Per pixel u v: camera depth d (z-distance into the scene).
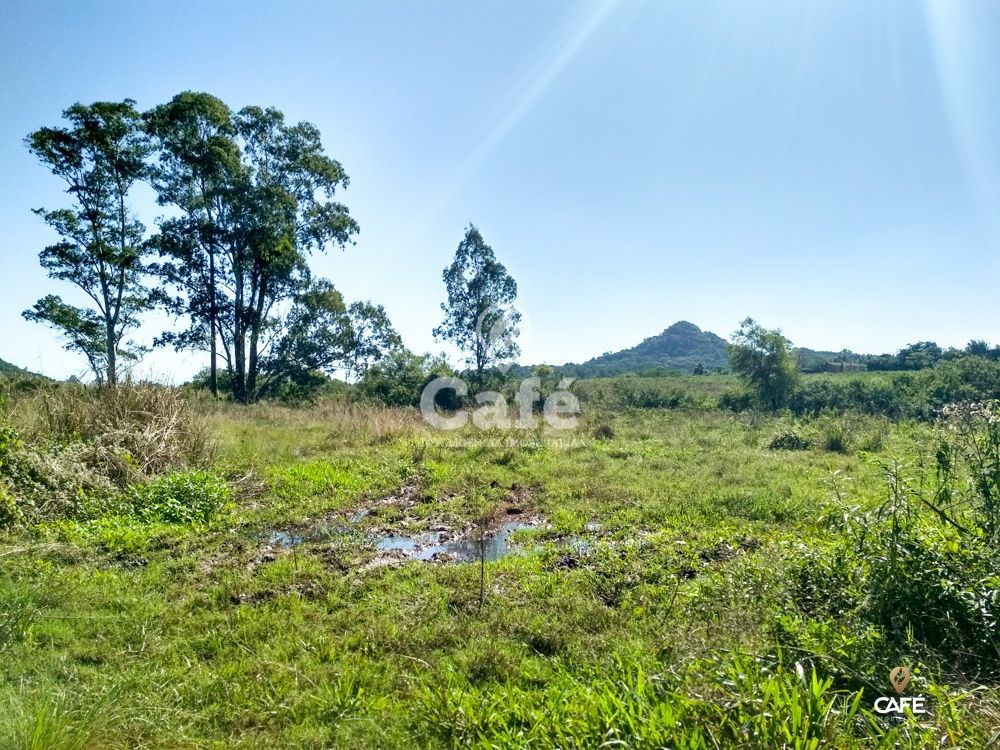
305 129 28.72
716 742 2.46
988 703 2.82
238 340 27.34
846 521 4.28
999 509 4.29
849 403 23.64
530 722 3.02
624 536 6.89
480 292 30.59
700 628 4.02
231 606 4.94
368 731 3.18
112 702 3.36
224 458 10.90
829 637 3.57
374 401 24.55
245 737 3.17
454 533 7.46
